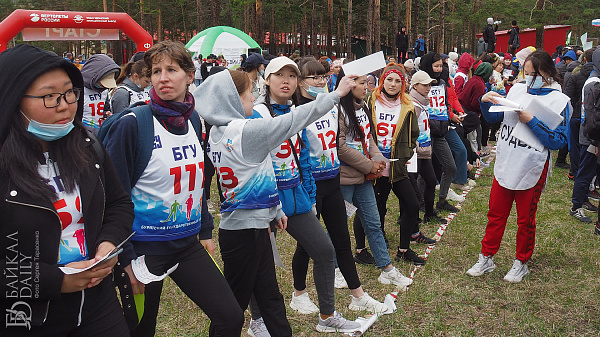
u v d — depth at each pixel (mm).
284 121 2635
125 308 2268
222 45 23438
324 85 3689
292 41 51312
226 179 2783
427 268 4777
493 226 4566
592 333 3623
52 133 1765
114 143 2297
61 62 1737
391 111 4609
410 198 4762
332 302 3559
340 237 3785
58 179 1827
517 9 40031
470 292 4293
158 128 2400
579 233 5750
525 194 4375
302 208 3252
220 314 2510
